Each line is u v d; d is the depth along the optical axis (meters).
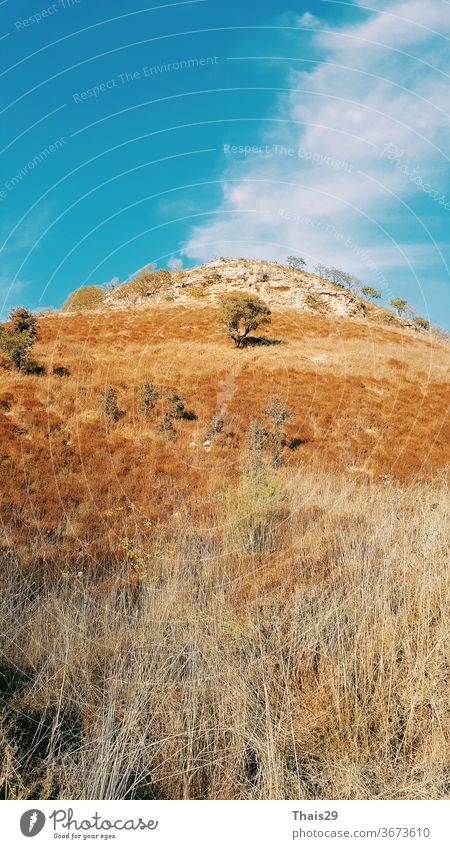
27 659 3.86
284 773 2.89
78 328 30.48
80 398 17.02
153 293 52.81
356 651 3.53
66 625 4.20
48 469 12.09
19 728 3.11
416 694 3.12
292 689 3.43
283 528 7.29
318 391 20.12
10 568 6.43
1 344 19.53
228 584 5.04
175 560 5.85
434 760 2.86
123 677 3.56
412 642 3.66
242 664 3.54
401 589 4.17
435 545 4.86
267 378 21.38
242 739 3.02
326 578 4.81
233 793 2.86
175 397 16.78
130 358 23.44
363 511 7.19
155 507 10.55
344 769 2.86
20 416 15.00
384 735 3.03
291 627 3.86
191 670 3.47
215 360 24.28
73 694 3.49
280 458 13.86
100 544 8.44
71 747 3.03
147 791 2.88
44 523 9.42
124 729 2.98
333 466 14.03
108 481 11.82
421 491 9.77
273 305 45.88
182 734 3.01
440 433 17.45
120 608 4.82
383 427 17.36
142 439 14.65
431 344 38.03
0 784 2.70
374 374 23.42
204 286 53.09
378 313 50.16
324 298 48.88
